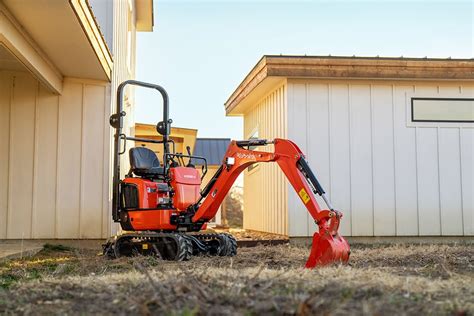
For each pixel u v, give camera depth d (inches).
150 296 145.0
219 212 863.7
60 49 310.2
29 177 357.7
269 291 150.3
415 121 412.5
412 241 407.5
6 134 357.4
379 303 136.7
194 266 227.1
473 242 402.3
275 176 437.7
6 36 259.6
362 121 408.8
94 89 368.8
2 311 141.6
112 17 389.7
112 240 307.1
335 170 404.8
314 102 406.3
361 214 404.5
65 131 362.9
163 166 302.2
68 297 153.6
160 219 285.6
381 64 401.1
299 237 397.4
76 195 361.1
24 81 361.7
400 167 409.7
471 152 415.2
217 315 127.8
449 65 405.4
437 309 135.0
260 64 413.7
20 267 252.5
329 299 139.6
